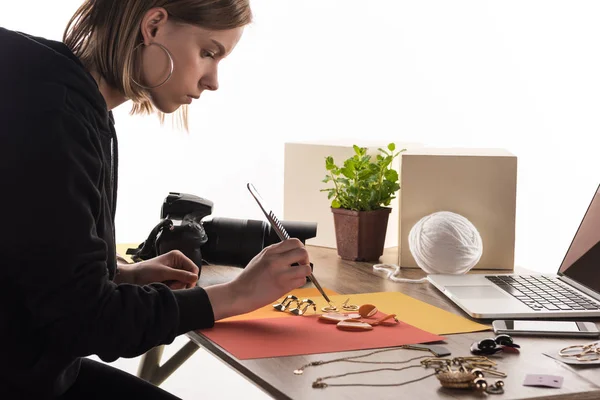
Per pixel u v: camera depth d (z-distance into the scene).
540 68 3.23
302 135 3.53
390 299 1.49
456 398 0.94
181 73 1.21
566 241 3.21
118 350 1.09
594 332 1.22
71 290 1.03
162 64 1.19
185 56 1.20
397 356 1.12
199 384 3.03
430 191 1.80
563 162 3.20
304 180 2.08
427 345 1.17
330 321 1.30
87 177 1.05
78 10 1.24
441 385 0.99
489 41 3.33
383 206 1.89
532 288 1.51
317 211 2.07
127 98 1.29
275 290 1.24
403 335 1.22
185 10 1.18
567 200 3.21
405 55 3.49
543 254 3.26
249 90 3.46
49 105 1.02
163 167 3.33
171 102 1.24
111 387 1.35
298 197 2.10
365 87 3.55
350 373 1.04
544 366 1.07
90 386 1.35
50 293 1.02
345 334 1.23
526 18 3.24
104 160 1.19
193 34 1.19
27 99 1.02
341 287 1.60
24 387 1.09
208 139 3.40
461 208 1.80
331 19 3.51
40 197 1.00
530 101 3.26
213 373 3.04
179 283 1.48
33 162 1.00
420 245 1.69
